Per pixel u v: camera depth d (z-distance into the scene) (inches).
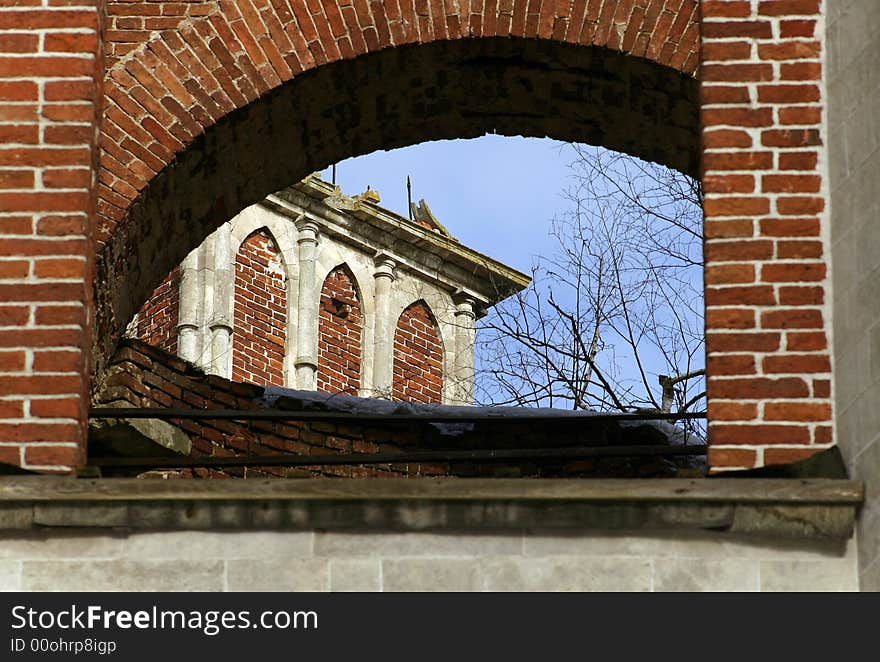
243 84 746.8
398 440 920.9
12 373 649.0
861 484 612.4
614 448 712.4
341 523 617.6
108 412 728.3
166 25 748.6
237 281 1469.0
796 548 613.6
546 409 922.7
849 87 657.0
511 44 756.0
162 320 1459.2
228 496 617.6
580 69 772.0
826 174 669.3
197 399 900.0
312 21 751.7
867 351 620.7
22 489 616.7
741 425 643.5
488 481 617.0
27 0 690.8
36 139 675.4
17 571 613.0
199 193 791.7
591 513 615.2
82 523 616.7
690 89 763.4
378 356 1507.1
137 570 613.9
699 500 613.9
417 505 617.6
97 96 695.7
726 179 669.9
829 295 655.8
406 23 751.7
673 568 612.1
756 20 687.1
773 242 662.5
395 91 786.8
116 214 733.3
